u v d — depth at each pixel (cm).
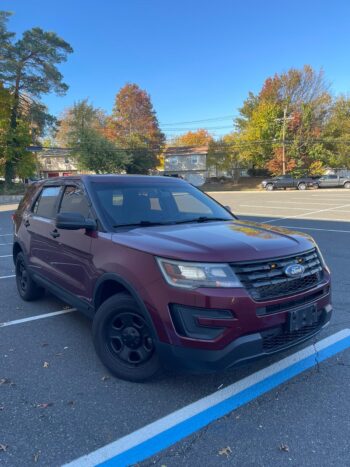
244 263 279
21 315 505
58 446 254
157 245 304
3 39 4034
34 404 303
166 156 6775
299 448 249
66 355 388
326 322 328
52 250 445
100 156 4716
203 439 260
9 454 247
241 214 1841
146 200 412
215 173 6512
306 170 4997
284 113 4916
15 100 4281
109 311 331
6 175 4281
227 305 268
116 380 337
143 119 6688
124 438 262
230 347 270
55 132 4872
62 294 424
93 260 354
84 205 402
